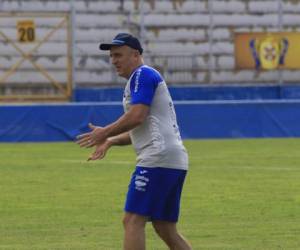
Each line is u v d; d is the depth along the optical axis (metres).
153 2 96.88
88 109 68.44
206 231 28.78
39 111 67.94
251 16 99.75
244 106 70.25
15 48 92.81
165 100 19.61
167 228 19.98
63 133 68.25
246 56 94.75
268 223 30.39
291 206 34.31
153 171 19.36
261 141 67.25
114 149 62.50
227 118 70.19
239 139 69.44
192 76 96.31
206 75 96.88
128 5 96.50
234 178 43.81
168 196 19.56
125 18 96.25
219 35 98.00
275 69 94.94
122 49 19.62
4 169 48.38
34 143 67.12
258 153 57.44
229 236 27.89
